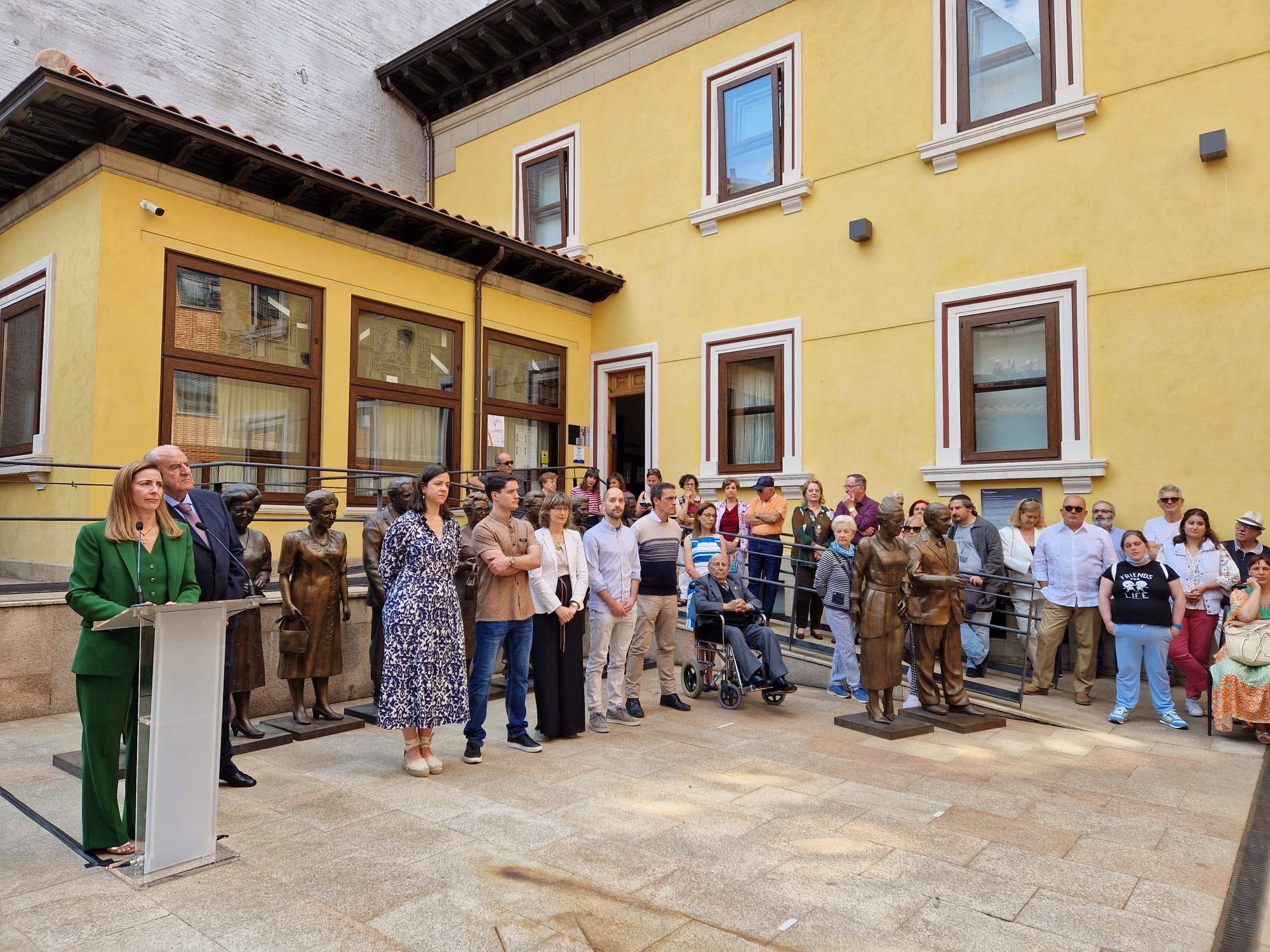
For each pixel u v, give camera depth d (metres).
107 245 7.53
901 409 9.62
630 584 6.48
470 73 14.16
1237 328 7.65
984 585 8.02
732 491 9.55
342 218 9.42
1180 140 8.02
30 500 8.24
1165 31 8.13
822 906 3.32
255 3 12.70
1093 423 8.36
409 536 4.98
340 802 4.51
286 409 9.03
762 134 11.07
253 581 5.60
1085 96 8.41
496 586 5.43
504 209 13.89
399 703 4.84
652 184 12.08
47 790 4.58
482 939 3.01
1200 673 6.77
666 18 11.93
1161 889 3.54
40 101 6.93
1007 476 8.75
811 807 4.51
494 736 6.11
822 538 8.47
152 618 3.47
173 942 2.97
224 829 4.09
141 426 7.71
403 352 10.24
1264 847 4.04
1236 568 6.78
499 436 11.34
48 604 6.05
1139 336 8.16
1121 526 8.15
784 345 10.62
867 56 10.07
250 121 12.56
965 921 3.22
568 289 12.40
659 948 2.96
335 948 2.94
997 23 9.20
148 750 3.50
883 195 9.89
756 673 6.91
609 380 12.73
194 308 8.21
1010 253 8.95
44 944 2.94
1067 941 3.08
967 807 4.58
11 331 8.73
